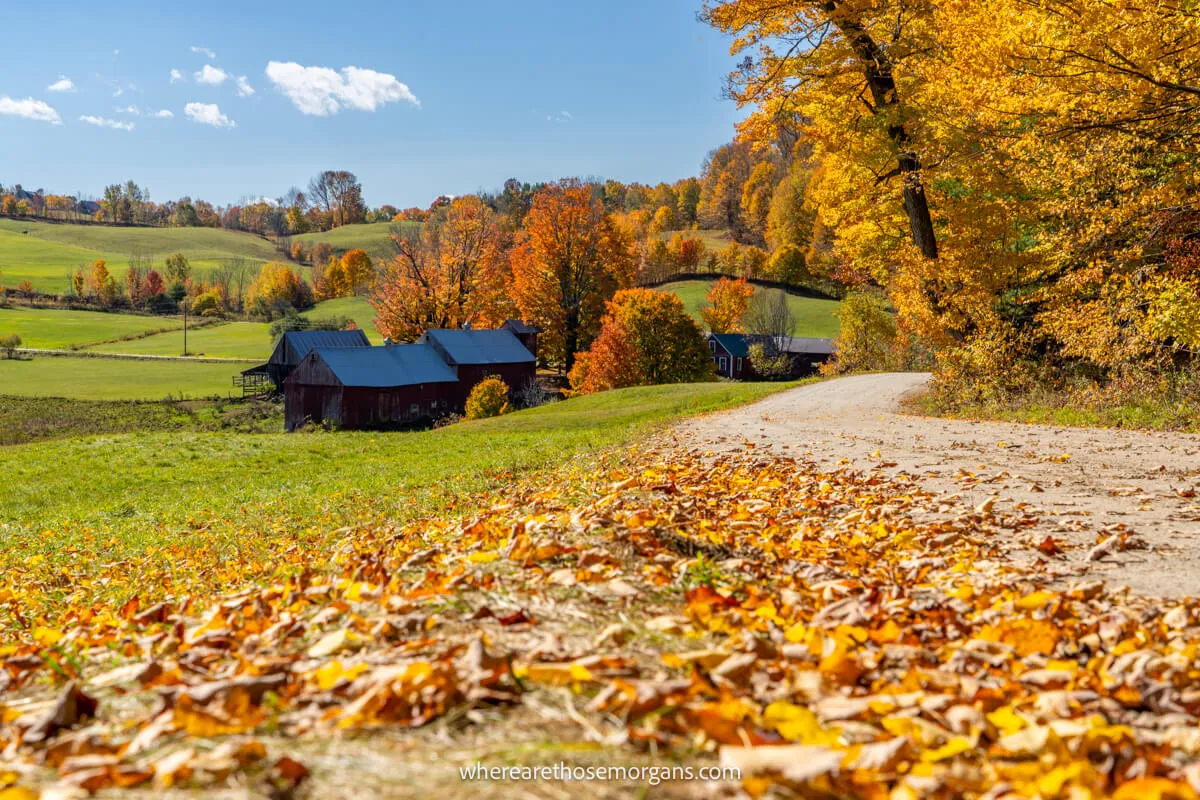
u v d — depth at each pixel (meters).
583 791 1.76
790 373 85.12
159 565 9.09
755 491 8.31
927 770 1.96
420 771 1.86
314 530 9.91
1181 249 18.77
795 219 125.19
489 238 81.12
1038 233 20.70
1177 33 15.21
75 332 108.50
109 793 1.75
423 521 8.91
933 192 26.09
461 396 62.16
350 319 125.88
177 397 66.19
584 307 77.75
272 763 1.89
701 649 2.98
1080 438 13.09
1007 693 2.69
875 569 4.86
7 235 194.25
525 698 2.32
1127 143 17.75
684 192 182.25
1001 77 18.11
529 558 4.30
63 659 3.32
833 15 22.14
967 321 23.92
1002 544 5.76
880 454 11.60
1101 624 3.54
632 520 5.46
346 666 2.64
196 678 2.74
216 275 156.12
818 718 2.35
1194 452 10.84
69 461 23.78
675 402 34.38
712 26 22.80
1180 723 2.47
